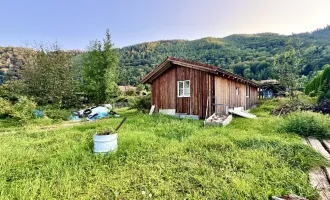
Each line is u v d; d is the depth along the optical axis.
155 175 3.28
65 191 2.90
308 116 5.86
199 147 4.52
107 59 17.05
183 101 10.36
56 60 15.95
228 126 7.16
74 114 12.53
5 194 2.78
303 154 3.81
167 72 11.05
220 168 3.47
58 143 5.39
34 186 2.92
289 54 16.73
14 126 9.39
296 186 2.77
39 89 14.84
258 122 7.50
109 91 17.28
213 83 9.42
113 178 3.28
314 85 16.94
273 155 3.88
